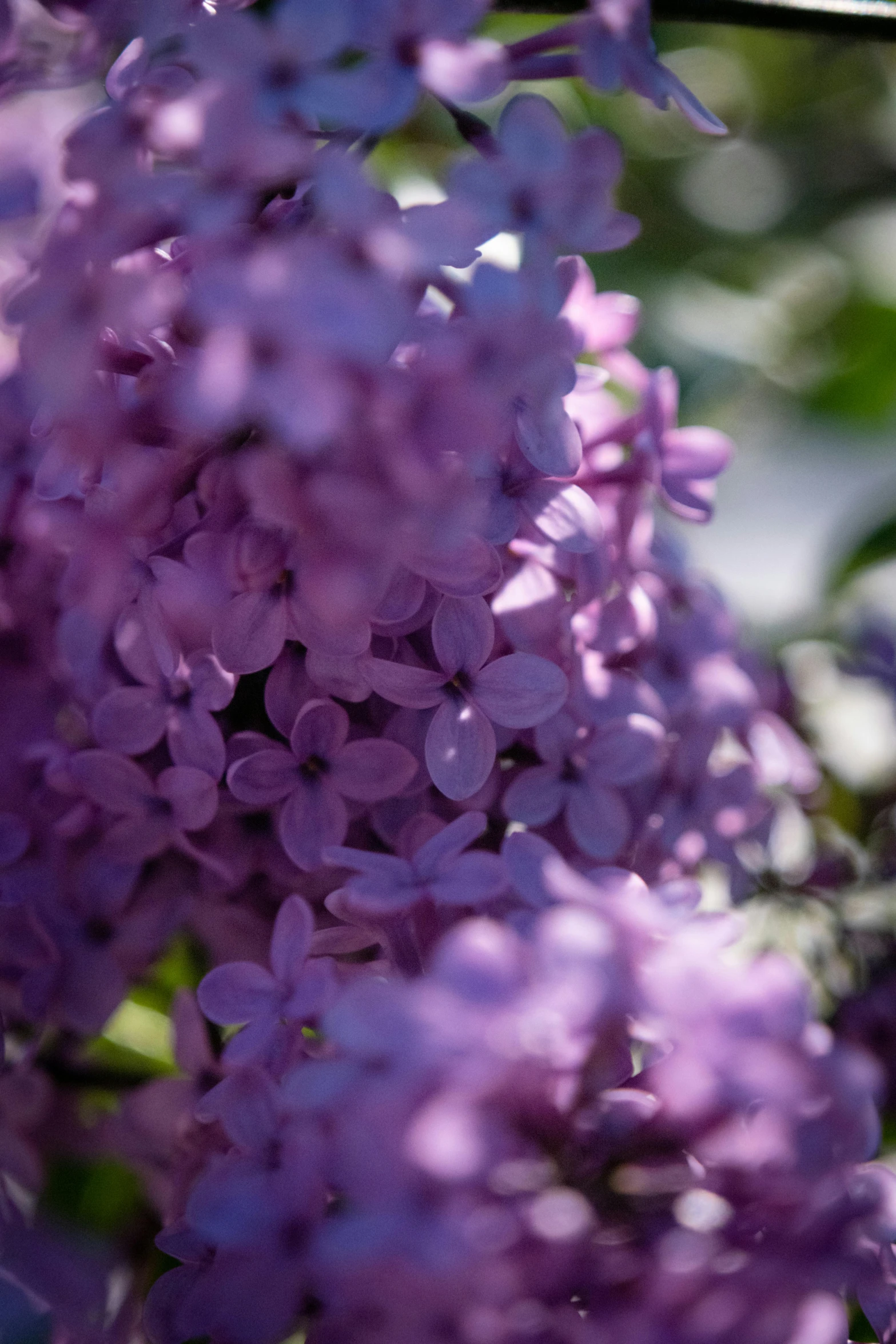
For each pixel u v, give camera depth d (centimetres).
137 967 32
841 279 46
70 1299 31
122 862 32
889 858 36
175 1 29
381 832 31
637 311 31
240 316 27
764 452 46
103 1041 34
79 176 28
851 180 50
